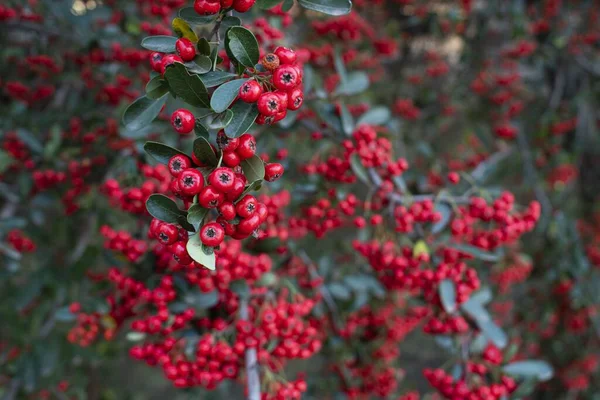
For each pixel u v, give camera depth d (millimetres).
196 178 254
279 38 425
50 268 617
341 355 543
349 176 430
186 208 271
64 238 687
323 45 611
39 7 606
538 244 847
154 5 505
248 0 267
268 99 256
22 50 642
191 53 265
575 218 966
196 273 364
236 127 258
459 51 1001
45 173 560
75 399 764
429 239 413
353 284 501
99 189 569
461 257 421
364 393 569
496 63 946
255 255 392
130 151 420
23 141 564
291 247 488
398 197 408
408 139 863
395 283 441
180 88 260
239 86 260
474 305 408
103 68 580
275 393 359
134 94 579
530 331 913
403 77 1011
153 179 388
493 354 415
